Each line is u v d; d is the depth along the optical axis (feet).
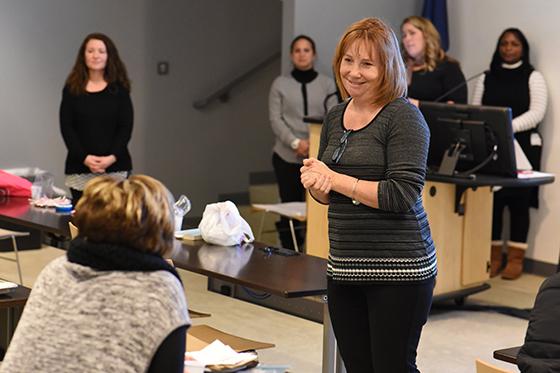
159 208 7.50
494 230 23.98
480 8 25.70
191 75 29.94
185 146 30.04
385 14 26.71
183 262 12.89
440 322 19.38
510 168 18.31
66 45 27.48
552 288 8.86
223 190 30.94
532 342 8.70
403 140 9.98
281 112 24.41
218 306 20.25
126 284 7.31
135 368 7.13
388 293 10.11
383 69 10.07
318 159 10.87
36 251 24.82
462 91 21.24
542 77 23.58
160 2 29.12
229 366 9.53
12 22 26.50
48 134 27.37
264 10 31.09
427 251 10.25
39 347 7.32
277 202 28.60
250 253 13.74
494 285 23.06
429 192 19.01
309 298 12.03
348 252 10.20
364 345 10.52
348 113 10.48
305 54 24.11
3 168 26.63
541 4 24.12
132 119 21.24
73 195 21.13
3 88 26.50
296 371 15.96
